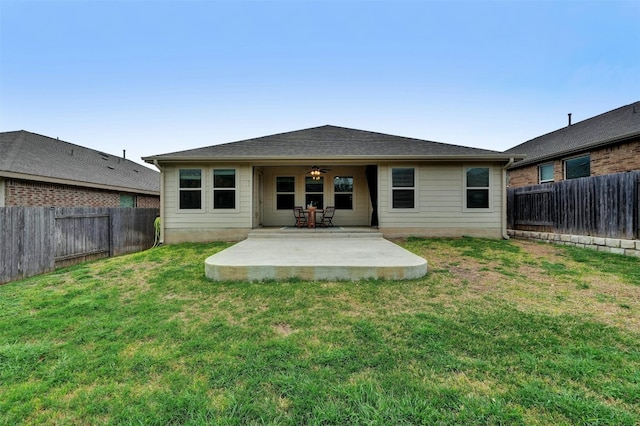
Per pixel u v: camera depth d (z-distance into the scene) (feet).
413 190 29.99
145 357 8.25
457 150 30.48
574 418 5.85
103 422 5.92
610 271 17.10
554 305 11.96
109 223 26.66
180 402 6.37
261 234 28.35
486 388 6.79
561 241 26.13
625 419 5.79
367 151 30.07
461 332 9.56
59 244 21.54
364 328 9.89
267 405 6.30
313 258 17.35
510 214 32.40
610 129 32.40
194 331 9.87
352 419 5.87
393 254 18.81
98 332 9.91
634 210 20.59
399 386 6.88
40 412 6.21
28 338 9.62
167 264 19.99
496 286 14.43
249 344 8.91
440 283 14.80
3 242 17.49
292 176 37.04
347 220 36.96
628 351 8.36
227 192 29.96
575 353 8.27
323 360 7.99
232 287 14.37
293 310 11.52
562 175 34.88
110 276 17.34
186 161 29.32
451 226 29.96
